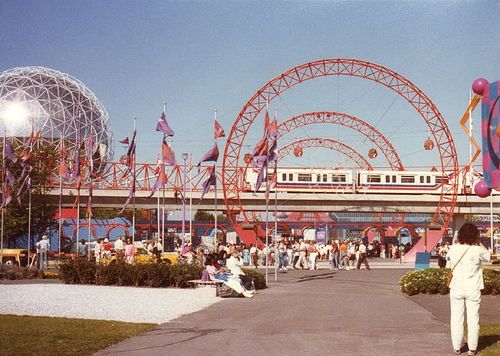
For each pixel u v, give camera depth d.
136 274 32.31
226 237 101.81
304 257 54.31
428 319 18.05
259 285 31.02
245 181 100.75
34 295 26.52
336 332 15.38
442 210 105.81
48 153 66.38
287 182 101.38
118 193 94.69
